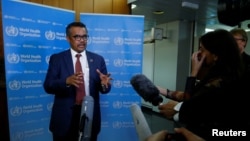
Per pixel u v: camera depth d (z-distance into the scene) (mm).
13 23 2215
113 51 2822
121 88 2871
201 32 5621
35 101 2443
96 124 1967
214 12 4207
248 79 768
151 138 624
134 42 2846
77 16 2992
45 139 2562
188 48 5570
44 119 2541
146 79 1123
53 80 1799
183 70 5551
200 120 771
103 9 3168
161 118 5293
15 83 2264
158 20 5383
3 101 2498
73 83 1670
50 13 2498
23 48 2305
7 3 2166
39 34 2420
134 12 4363
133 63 2863
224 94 746
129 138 2916
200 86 903
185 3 3502
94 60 1987
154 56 6234
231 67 810
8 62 2201
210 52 891
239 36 1800
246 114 723
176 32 5441
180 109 842
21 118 2332
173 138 633
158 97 1064
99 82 1951
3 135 2521
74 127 1883
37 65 2430
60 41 2602
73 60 1929
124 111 2900
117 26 2807
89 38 2750
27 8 2312
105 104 2859
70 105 1887
